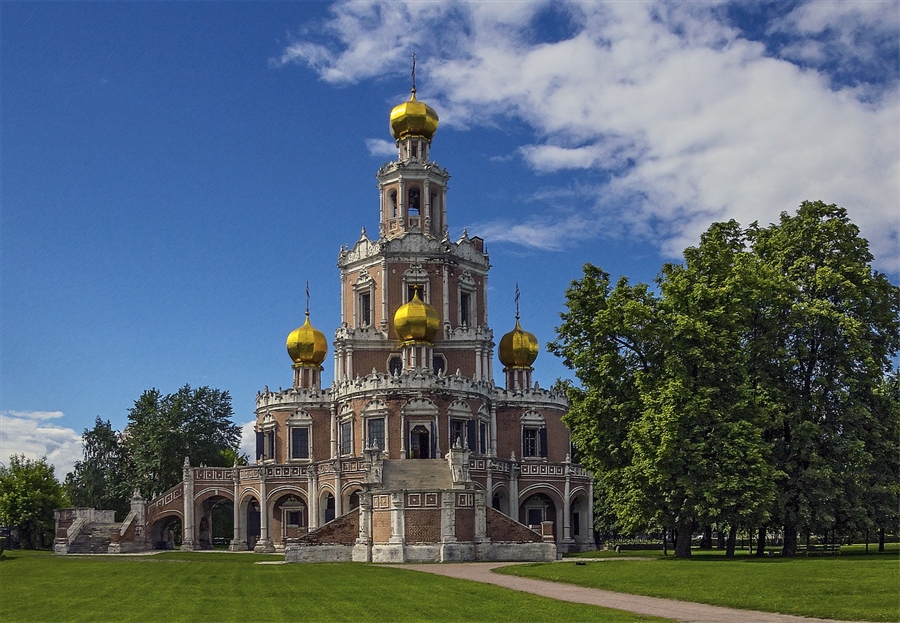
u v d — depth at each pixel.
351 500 92.81
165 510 98.00
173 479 119.19
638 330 64.25
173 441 118.50
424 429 92.19
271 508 96.19
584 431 66.88
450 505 72.00
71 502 125.88
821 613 33.38
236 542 98.12
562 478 99.44
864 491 63.34
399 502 71.69
